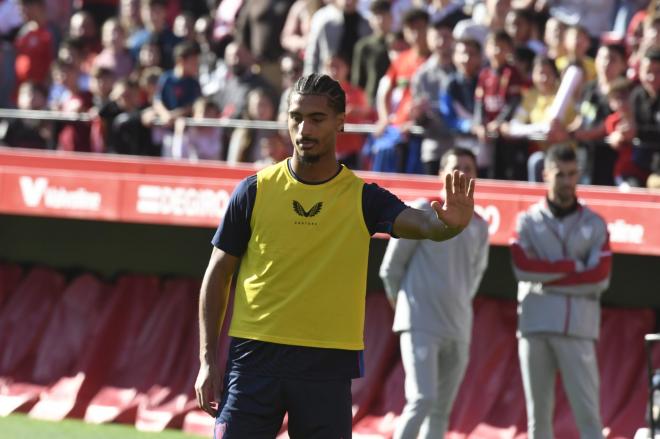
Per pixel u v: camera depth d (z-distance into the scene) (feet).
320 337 48.14
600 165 101.24
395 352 101.09
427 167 104.88
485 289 103.65
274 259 48.24
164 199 103.86
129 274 111.86
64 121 121.60
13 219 116.57
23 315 110.01
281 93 127.85
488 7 122.72
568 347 79.05
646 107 98.84
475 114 104.42
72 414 101.35
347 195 48.08
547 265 79.05
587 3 125.80
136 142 117.91
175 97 119.85
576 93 103.30
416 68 110.83
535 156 101.04
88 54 146.00
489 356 97.55
